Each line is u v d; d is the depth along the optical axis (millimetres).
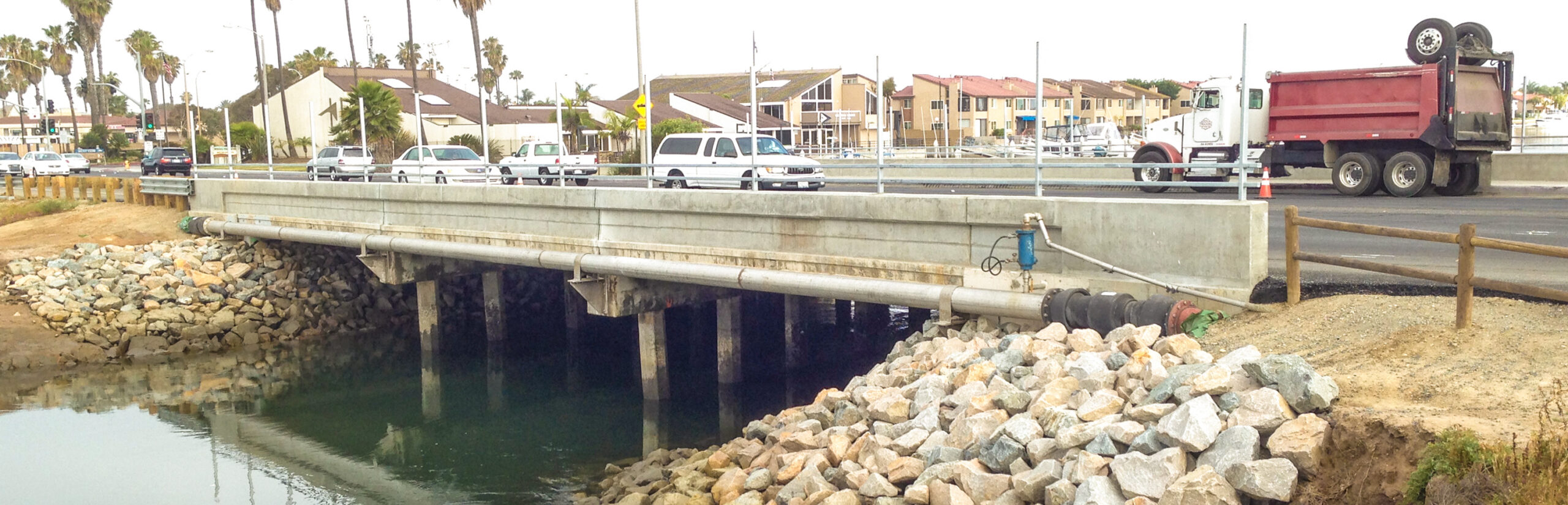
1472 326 9391
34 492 14742
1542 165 26594
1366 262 10305
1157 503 7699
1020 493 8578
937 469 9344
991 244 13641
